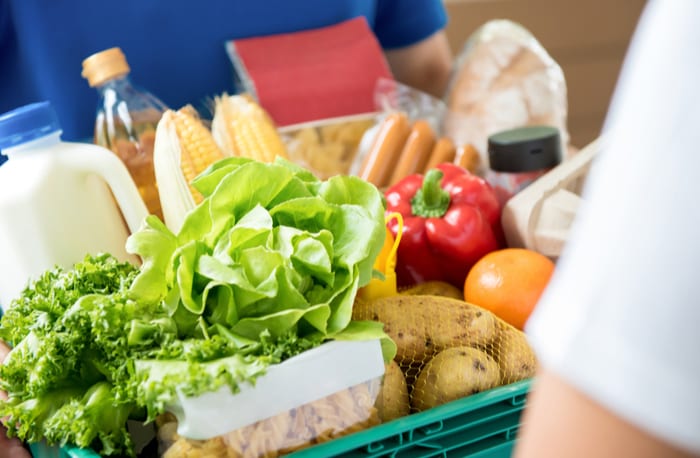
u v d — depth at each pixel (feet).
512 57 3.80
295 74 3.66
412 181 3.16
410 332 2.32
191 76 3.70
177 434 1.97
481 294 2.65
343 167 3.63
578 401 0.99
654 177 0.92
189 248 2.00
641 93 0.95
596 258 0.98
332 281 2.05
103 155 2.64
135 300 2.02
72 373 2.11
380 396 2.12
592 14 7.75
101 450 2.07
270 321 1.95
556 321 1.01
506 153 3.18
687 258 0.90
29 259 2.60
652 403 0.92
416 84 4.78
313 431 1.98
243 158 2.30
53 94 3.52
